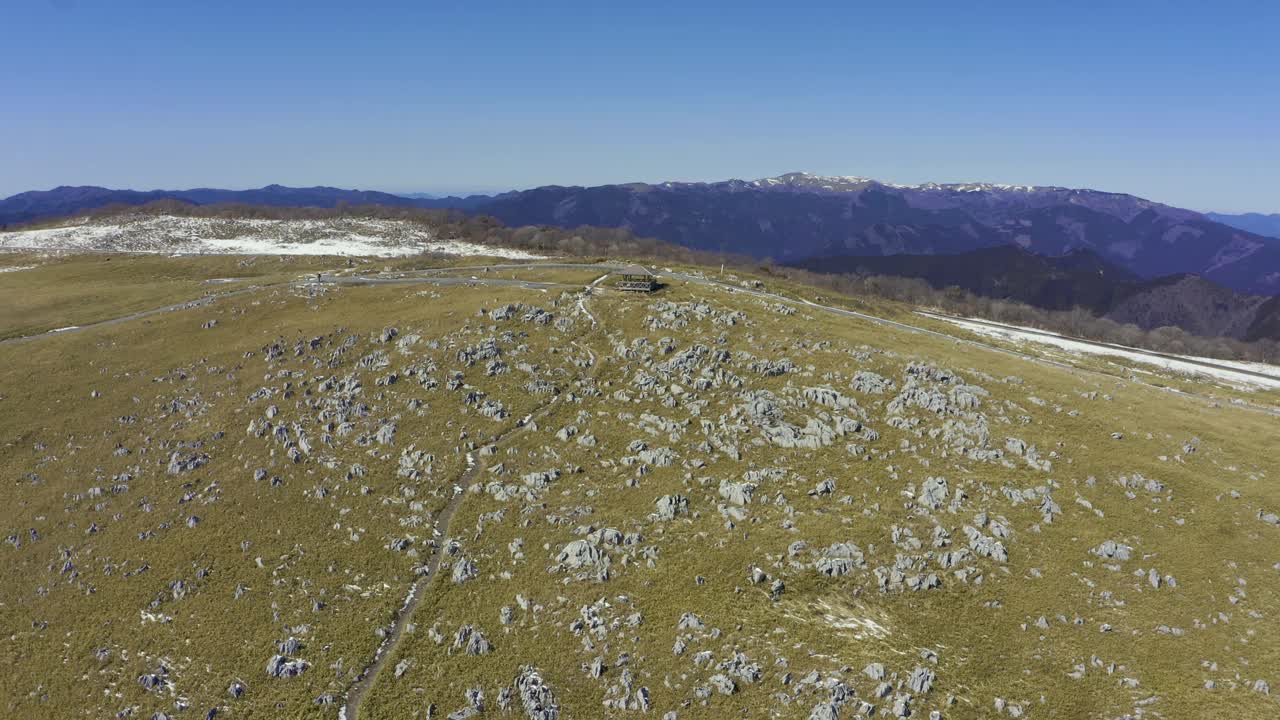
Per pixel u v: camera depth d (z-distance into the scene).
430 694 48.66
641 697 47.97
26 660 51.78
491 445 78.25
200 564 61.09
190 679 50.00
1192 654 51.44
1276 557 61.09
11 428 82.50
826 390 85.31
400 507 69.06
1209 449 79.56
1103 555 61.47
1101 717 46.28
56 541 64.69
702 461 74.56
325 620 55.47
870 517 65.31
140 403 88.75
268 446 78.12
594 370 94.75
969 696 47.59
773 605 55.53
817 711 45.69
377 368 93.38
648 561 60.88
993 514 66.00
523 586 58.91
